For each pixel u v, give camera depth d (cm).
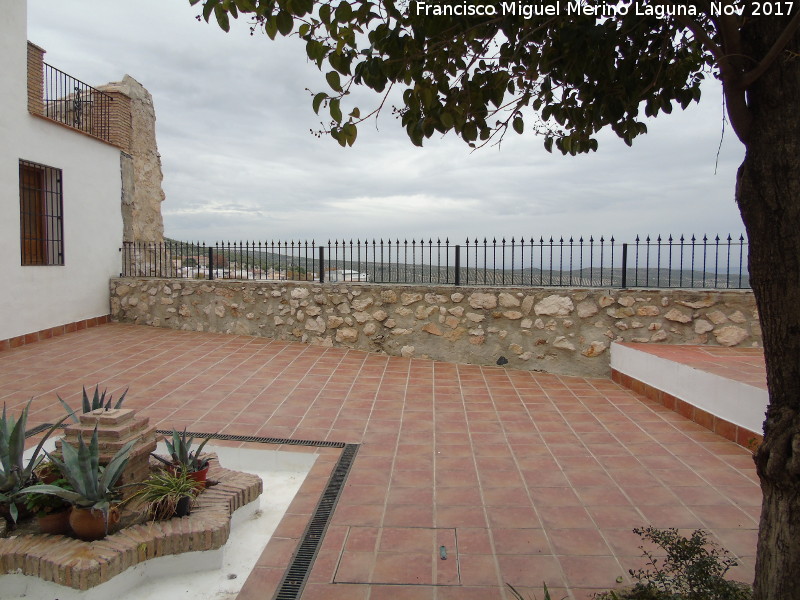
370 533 325
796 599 186
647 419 546
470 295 779
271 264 914
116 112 1060
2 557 271
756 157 176
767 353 189
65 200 873
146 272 1091
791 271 174
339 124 243
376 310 826
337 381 670
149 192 1179
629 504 362
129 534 291
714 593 228
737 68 177
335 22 225
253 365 729
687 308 691
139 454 328
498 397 622
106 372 670
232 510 340
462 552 305
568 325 736
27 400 558
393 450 456
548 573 286
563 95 287
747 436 462
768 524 195
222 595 280
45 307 833
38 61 858
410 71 242
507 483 395
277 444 462
